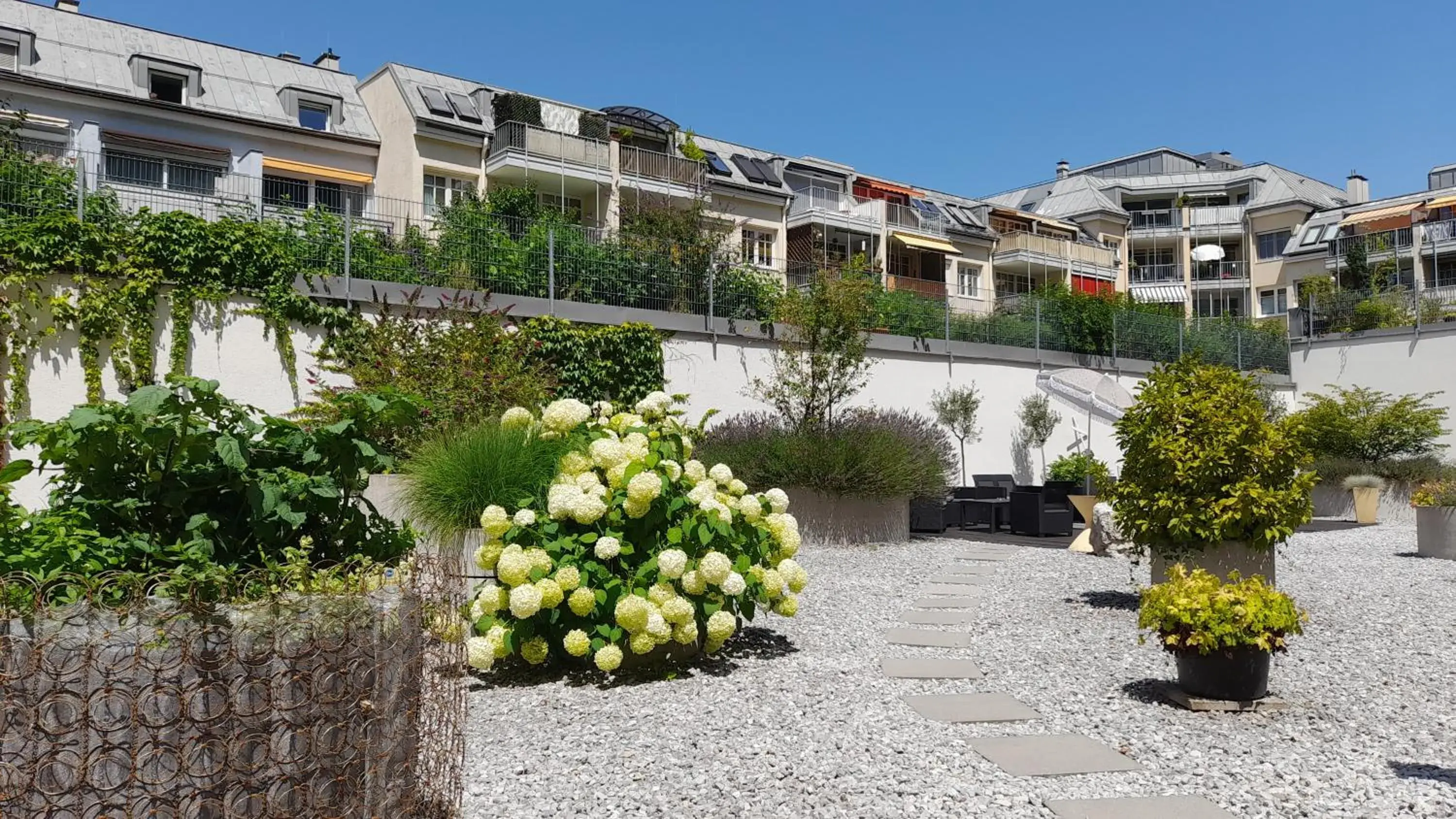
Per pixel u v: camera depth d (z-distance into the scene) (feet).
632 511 18.42
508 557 17.90
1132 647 21.61
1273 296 150.92
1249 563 24.81
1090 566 35.94
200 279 37.88
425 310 42.16
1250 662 16.37
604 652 17.78
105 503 9.88
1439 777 13.00
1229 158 211.61
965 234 121.80
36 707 7.57
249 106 76.84
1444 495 39.73
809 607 26.76
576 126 93.09
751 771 13.17
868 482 42.22
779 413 51.31
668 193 91.30
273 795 8.16
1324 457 64.59
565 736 14.90
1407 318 84.89
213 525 9.91
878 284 62.90
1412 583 31.68
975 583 31.78
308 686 8.38
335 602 8.69
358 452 11.33
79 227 35.47
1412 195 142.92
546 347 45.85
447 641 11.27
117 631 7.81
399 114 80.38
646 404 21.44
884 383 60.80
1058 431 70.90
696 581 18.60
